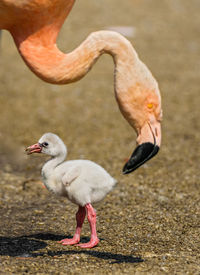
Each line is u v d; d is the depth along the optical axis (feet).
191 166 44.19
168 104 64.44
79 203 26.30
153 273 23.32
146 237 28.66
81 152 48.34
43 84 71.46
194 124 57.41
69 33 92.32
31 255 25.66
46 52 27.71
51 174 26.58
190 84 72.59
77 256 25.59
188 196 36.37
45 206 34.42
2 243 27.35
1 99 63.87
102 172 26.84
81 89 70.13
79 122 57.77
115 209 33.60
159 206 34.27
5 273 22.97
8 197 36.06
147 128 26.73
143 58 83.20
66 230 29.94
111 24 98.78
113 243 27.68
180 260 25.16
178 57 84.99
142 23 101.40
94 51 26.84
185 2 116.98
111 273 23.25
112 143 51.37
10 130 53.98
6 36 91.61
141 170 43.16
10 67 77.46
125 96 26.63
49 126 55.98
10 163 45.14
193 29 100.22
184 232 29.45
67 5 27.78
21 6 26.78
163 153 48.21
